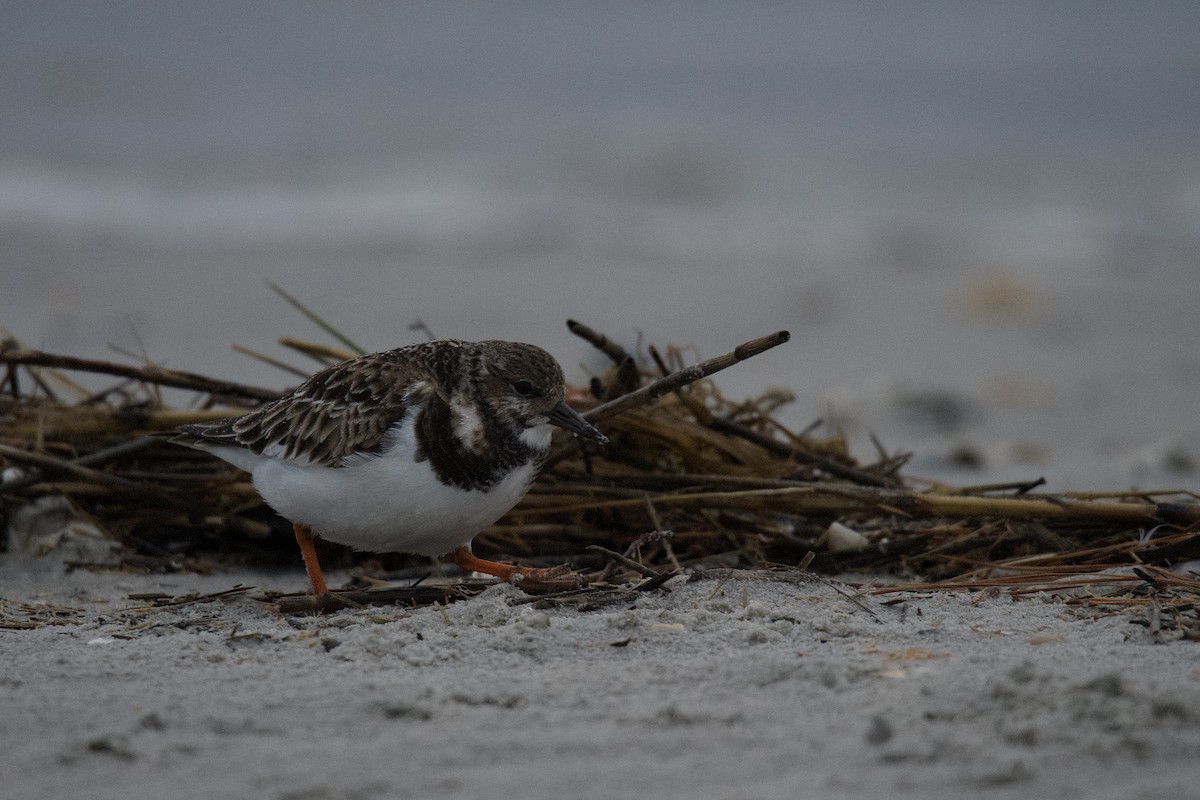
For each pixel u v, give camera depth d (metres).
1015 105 35.25
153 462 9.40
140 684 5.89
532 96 35.66
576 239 23.88
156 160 27.64
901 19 44.78
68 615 7.43
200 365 15.77
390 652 6.36
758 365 17.08
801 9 45.75
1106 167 29.41
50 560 8.72
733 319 19.19
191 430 7.76
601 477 8.90
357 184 27.05
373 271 21.23
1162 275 22.05
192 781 4.75
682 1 45.06
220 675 6.03
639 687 5.78
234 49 38.00
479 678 5.94
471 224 24.50
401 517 7.04
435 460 6.93
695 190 27.42
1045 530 8.37
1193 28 44.19
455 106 33.97
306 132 30.58
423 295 19.84
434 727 5.30
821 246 23.88
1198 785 4.55
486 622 6.80
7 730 5.25
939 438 14.32
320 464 7.06
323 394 7.22
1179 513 8.16
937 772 4.72
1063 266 22.61
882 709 5.35
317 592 7.54
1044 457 13.45
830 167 29.58
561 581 7.43
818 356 17.62
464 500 7.05
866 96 36.38
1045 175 28.89
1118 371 17.17
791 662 6.00
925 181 28.34
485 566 7.93
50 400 9.59
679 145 30.86
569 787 4.70
